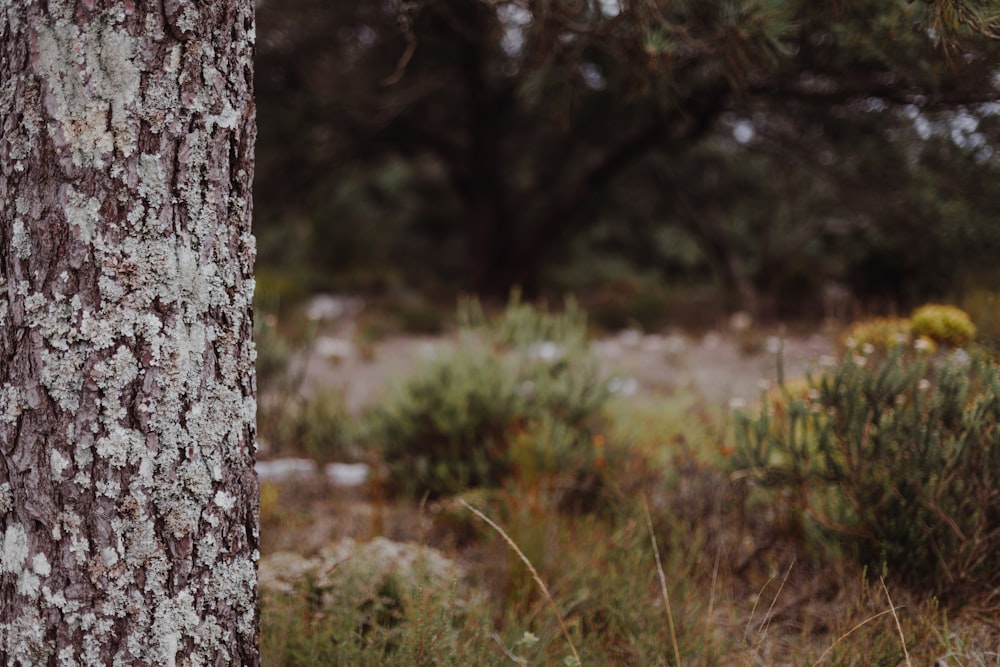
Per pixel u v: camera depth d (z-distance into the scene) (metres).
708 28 3.09
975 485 2.54
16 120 1.61
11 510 1.63
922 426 2.66
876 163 6.12
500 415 4.12
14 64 1.62
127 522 1.64
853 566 2.75
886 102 4.97
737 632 2.53
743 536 3.13
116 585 1.64
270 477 4.36
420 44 10.16
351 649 2.29
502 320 4.74
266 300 5.18
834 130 6.82
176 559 1.70
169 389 1.67
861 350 3.38
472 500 3.50
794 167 8.89
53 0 1.59
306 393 6.17
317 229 16.17
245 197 1.82
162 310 1.66
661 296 11.17
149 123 1.64
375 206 17.23
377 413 4.47
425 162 16.42
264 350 4.86
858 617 2.42
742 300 10.22
